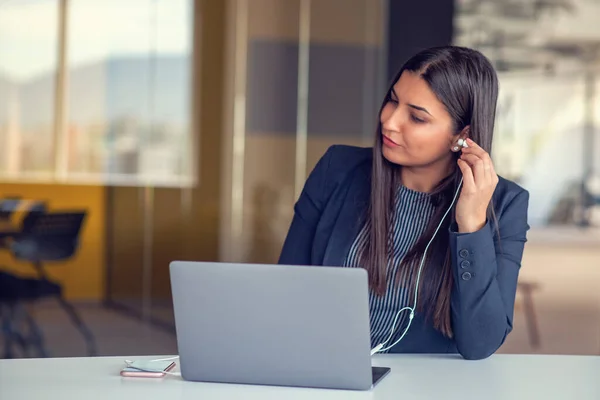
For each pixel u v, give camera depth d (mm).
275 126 6918
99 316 6625
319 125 6930
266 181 6938
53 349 5738
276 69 6891
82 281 6613
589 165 6727
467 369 1674
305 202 2143
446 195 1905
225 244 6930
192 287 1505
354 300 1435
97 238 6766
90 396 1424
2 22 6691
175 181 6898
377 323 1923
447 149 1853
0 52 6707
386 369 1611
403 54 6859
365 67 6914
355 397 1430
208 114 6902
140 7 6824
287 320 1471
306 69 6887
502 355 1818
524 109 6691
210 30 6863
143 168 6867
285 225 6965
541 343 6230
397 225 1945
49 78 6770
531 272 6797
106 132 6840
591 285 6801
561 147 6711
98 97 6824
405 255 1920
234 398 1416
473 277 1733
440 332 1885
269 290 1467
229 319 1497
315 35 6891
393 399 1420
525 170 6719
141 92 6855
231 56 6867
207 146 6902
